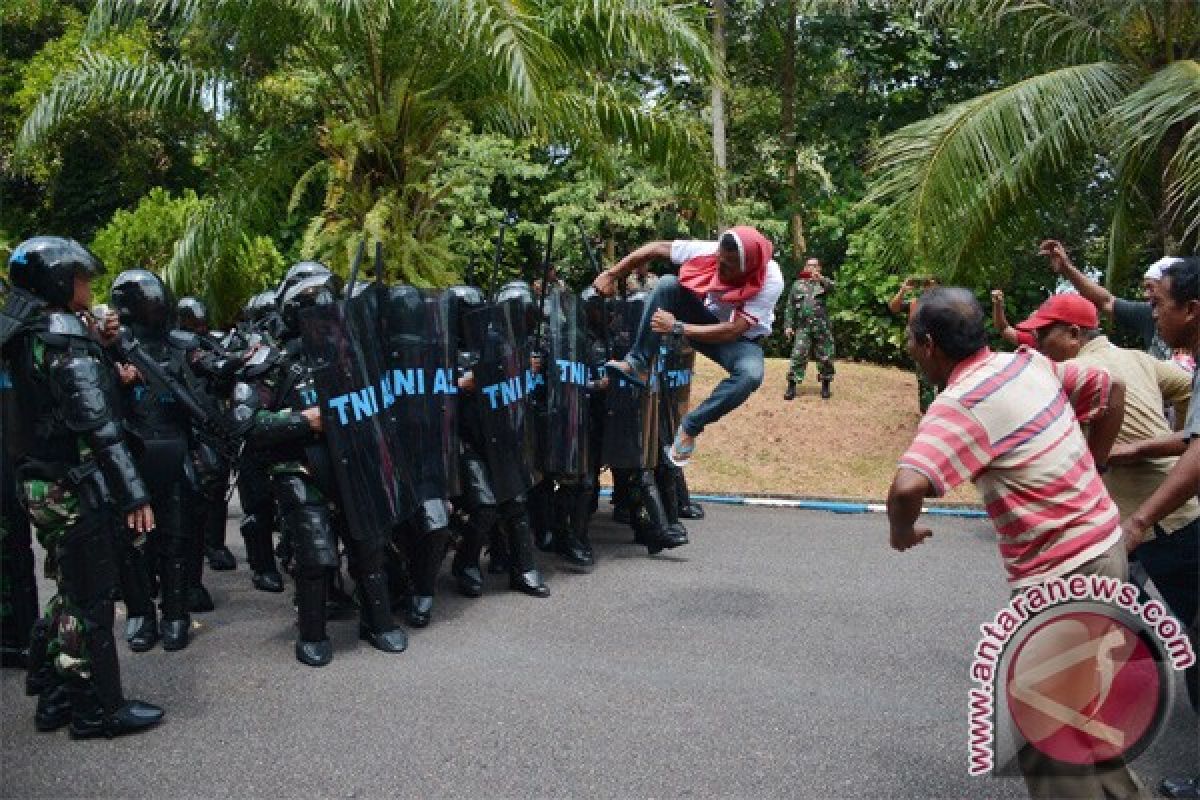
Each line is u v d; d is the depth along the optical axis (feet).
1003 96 32.12
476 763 13.69
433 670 17.30
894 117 61.11
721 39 55.52
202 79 35.04
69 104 34.40
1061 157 32.07
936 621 20.02
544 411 22.86
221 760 13.80
